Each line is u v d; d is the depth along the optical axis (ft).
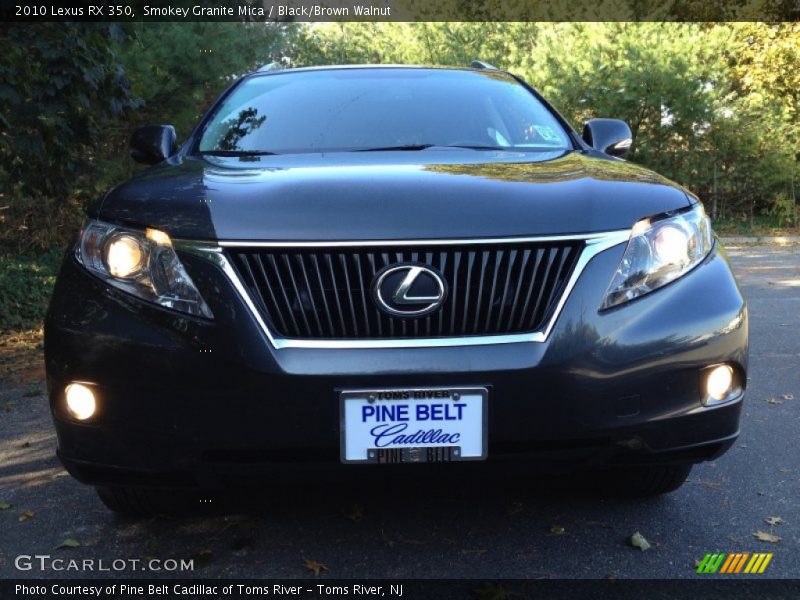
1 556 8.92
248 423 7.57
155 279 7.88
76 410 8.00
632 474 9.71
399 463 7.59
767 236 52.54
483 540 9.00
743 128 56.24
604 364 7.71
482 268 7.68
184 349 7.63
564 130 11.95
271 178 8.84
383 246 7.63
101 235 8.27
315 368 7.47
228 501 10.12
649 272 8.07
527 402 7.57
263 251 7.72
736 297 8.38
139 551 8.95
